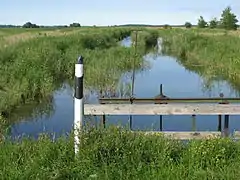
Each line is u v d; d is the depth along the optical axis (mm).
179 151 5383
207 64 28344
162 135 5629
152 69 28266
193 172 4762
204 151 5125
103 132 5301
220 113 5781
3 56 21328
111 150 5094
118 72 23516
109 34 49906
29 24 89625
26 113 14344
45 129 12141
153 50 44500
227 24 67750
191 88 20406
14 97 14953
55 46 28641
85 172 4785
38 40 30703
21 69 17938
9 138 8039
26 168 4855
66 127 12477
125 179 4660
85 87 17562
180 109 5809
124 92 17844
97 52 29250
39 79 17297
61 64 22969
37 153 5340
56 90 19016
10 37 34656
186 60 33781
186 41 41906
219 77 23188
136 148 5109
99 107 5812
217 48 31609
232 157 5168
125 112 5832
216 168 4875
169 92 19234
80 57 5105
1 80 16297
